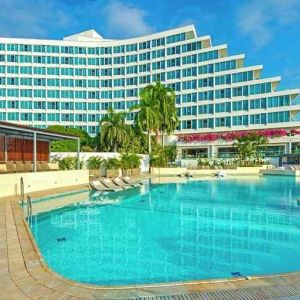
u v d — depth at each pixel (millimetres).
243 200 18297
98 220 12836
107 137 50156
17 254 6328
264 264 7734
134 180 28500
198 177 36656
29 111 73625
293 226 11773
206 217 13461
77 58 75750
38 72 74250
